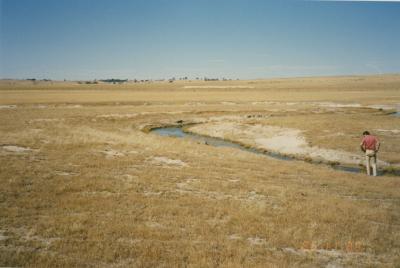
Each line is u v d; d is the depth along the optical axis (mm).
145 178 17688
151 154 24891
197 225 11734
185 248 9867
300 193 16562
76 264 8625
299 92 122188
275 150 33906
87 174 17766
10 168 17844
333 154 30766
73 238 10203
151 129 47562
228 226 11812
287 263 9281
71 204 13109
